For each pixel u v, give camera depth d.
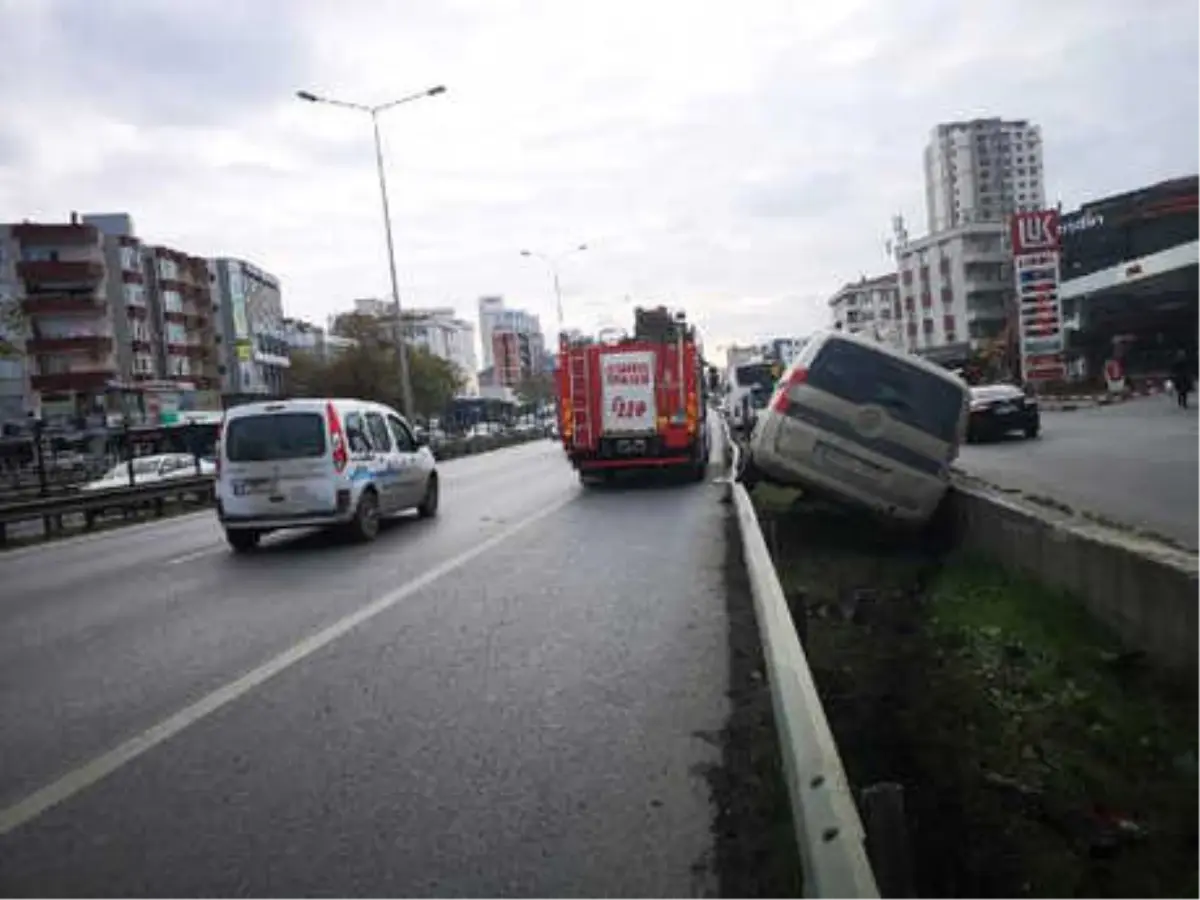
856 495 10.34
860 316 125.25
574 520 13.62
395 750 4.48
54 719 5.25
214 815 3.83
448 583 8.91
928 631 6.61
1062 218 60.28
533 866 3.31
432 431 64.19
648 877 3.21
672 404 18.17
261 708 5.24
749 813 3.64
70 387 70.00
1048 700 4.86
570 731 4.65
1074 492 11.83
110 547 14.82
